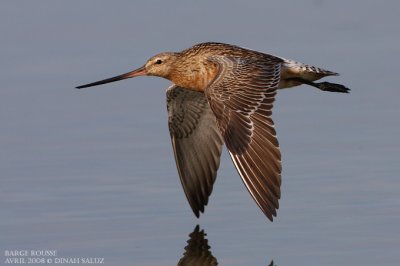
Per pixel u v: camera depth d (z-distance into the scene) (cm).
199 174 1828
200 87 1773
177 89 1802
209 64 1750
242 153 1474
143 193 1892
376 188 1866
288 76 1714
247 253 1628
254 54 1720
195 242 1681
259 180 1461
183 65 1777
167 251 1652
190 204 1816
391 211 1767
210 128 1812
